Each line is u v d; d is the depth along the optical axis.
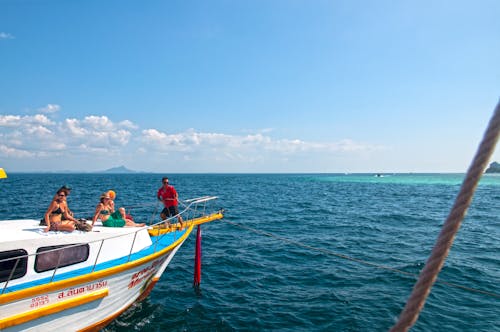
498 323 8.61
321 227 21.80
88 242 7.71
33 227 7.82
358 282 11.49
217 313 9.20
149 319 8.88
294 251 15.52
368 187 78.62
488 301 9.90
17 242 6.72
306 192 58.56
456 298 10.09
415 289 1.96
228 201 39.06
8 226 7.82
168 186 11.66
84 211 25.17
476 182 1.78
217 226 21.83
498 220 25.31
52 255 7.13
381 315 9.08
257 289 10.91
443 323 8.59
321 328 8.42
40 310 6.52
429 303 9.71
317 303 9.83
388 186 83.88
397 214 28.34
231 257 14.43
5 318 6.13
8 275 6.56
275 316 9.03
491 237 18.77
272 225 22.38
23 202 31.83
